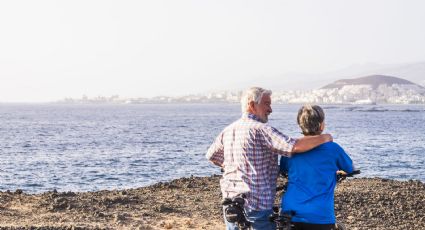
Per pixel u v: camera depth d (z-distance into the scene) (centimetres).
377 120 11788
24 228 879
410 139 5847
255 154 545
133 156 3803
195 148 4516
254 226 543
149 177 2720
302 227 533
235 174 549
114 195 1295
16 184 2489
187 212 1111
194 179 1575
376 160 3600
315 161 531
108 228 926
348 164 536
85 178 2683
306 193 532
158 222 1014
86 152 4138
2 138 5734
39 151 4225
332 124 9550
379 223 1048
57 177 2716
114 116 15012
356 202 1216
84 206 1132
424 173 2952
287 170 561
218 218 1061
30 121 11119
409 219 1088
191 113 18575
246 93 565
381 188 1416
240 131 552
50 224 946
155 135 6419
